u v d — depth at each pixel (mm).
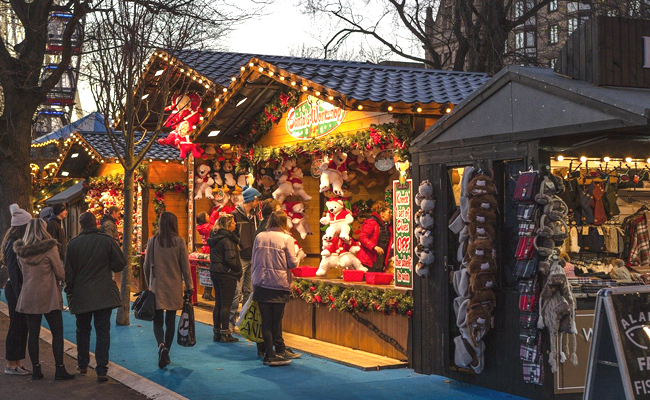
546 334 6938
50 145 29000
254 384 8125
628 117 6098
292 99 11773
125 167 12938
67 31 19344
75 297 8453
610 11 24312
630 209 9273
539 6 26609
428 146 8484
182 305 9195
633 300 5566
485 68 26688
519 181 7102
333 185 11000
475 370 7711
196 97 15367
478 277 7504
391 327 9312
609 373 5602
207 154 15844
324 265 11000
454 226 7984
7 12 22859
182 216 18797
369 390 7797
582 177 8750
